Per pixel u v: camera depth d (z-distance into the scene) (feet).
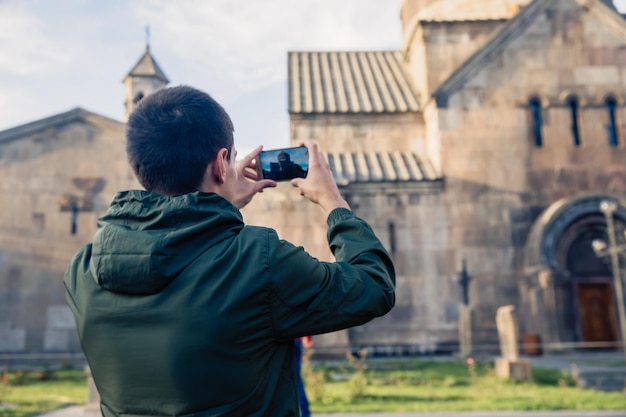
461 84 80.79
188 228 5.30
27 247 74.79
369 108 86.28
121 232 5.40
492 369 56.44
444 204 77.61
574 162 79.10
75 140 77.97
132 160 5.95
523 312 74.84
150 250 5.16
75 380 56.70
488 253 76.43
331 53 104.63
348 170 79.77
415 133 86.17
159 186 5.90
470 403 36.52
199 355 5.03
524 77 81.15
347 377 53.06
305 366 43.70
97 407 35.40
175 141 5.78
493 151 79.15
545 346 71.20
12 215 75.25
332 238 6.31
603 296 75.51
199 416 5.04
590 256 76.07
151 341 5.11
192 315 5.08
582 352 72.74
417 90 91.97
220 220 5.44
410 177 77.82
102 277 5.34
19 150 76.79
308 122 86.38
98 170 77.71
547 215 74.49
